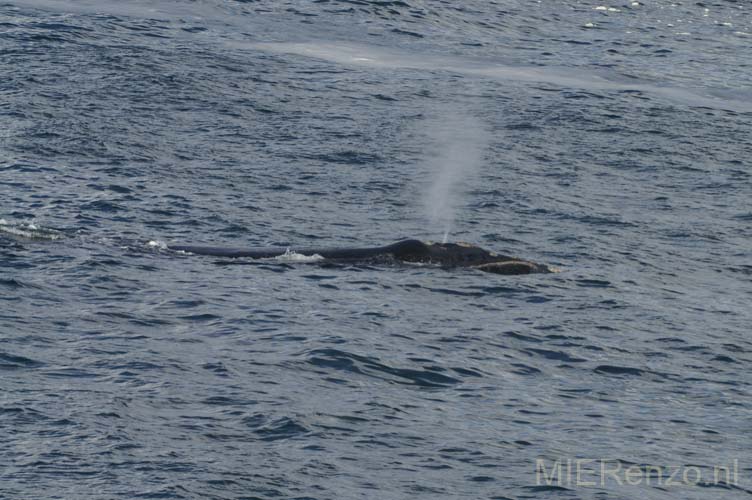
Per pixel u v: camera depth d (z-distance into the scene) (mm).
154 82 166875
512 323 89500
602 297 98062
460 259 103438
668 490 62781
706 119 175500
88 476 59688
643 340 88250
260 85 172625
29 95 154875
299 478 61156
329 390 73312
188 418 67438
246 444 64625
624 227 123125
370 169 138750
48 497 57500
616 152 154625
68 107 152000
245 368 75750
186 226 111312
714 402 76562
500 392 75688
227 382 73125
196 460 62188
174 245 103812
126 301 88062
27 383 70688
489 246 112812
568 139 158750
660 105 181750
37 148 134375
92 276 92875
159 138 143750
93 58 175125
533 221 123062
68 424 65250
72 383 71312
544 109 172625
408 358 80062
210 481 60000
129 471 60469
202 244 106250
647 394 77312
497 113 168750
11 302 85500
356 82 180500
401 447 65875
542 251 112375
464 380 77188
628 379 80062
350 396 72625
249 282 94625
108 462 61219
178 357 77062
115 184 122938
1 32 183625
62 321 82625
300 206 122312
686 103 185375
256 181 130375
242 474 61000
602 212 128250
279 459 63062
